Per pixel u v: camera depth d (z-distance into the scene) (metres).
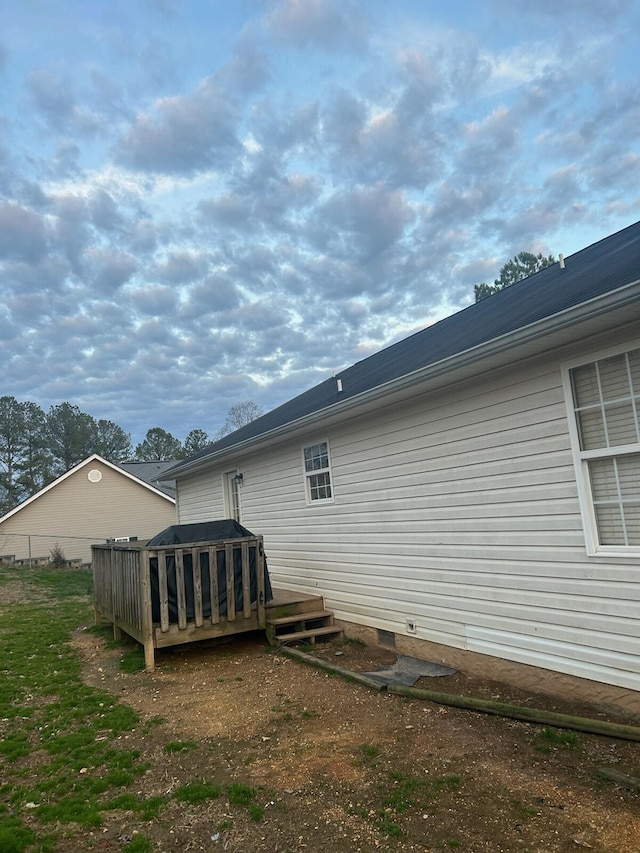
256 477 11.53
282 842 3.26
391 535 7.63
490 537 6.07
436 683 6.11
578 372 5.16
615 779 3.66
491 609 6.08
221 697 6.06
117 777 4.19
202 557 7.95
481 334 6.11
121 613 8.82
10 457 51.44
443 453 6.70
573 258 8.62
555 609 5.36
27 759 4.69
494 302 9.22
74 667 7.72
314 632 8.29
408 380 6.28
